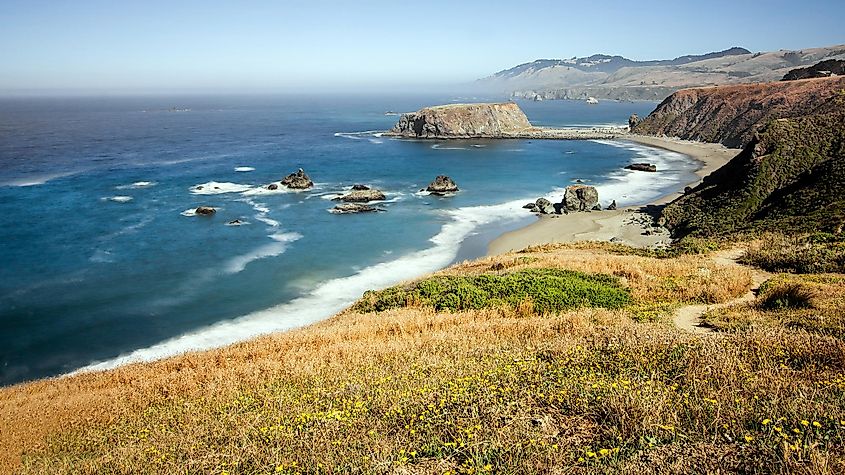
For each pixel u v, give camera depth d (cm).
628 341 1077
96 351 2978
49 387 1977
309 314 3416
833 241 2872
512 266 2948
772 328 1212
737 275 2208
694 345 1014
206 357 1859
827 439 588
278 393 1124
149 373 1808
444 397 828
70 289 3831
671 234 5059
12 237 4972
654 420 663
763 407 684
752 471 545
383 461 630
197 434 916
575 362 975
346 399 945
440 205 6588
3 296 3703
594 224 5550
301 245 4878
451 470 600
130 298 3691
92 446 1077
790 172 5031
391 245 4894
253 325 3272
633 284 2211
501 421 721
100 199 6569
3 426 1341
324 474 636
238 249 4744
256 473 670
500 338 1445
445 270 3525
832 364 889
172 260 4444
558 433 673
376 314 2217
